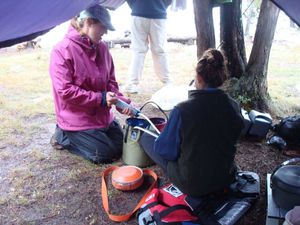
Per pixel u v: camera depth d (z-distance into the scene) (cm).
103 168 273
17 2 140
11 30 166
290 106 407
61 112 288
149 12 423
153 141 246
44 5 159
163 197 214
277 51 783
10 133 338
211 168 193
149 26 432
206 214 193
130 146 270
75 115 282
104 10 271
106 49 294
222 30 377
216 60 187
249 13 599
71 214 220
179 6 523
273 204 187
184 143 188
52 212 221
